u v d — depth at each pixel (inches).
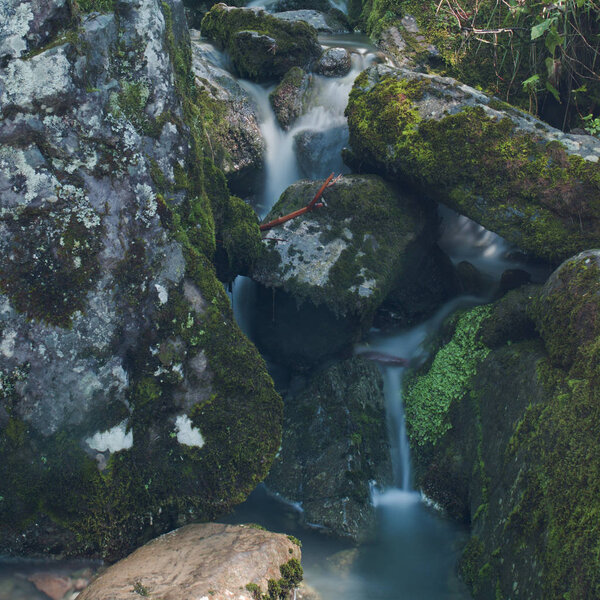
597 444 104.5
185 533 119.3
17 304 109.8
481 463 139.7
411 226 176.6
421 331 184.9
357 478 151.0
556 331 130.0
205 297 125.0
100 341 114.3
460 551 136.3
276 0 291.6
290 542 117.7
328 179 170.6
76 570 116.2
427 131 166.4
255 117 206.4
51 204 110.4
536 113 210.2
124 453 117.3
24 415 111.4
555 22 188.2
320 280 163.2
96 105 112.3
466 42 220.4
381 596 126.3
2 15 105.8
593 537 96.6
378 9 245.6
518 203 157.2
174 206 124.5
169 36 130.3
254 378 127.4
